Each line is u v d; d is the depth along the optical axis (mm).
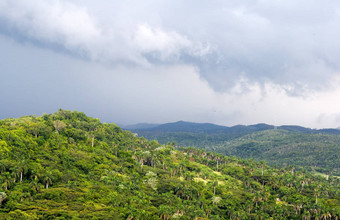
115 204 149500
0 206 125625
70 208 135875
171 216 151625
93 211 135750
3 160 157125
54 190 149125
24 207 127625
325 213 186250
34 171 157500
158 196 183750
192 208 170125
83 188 161750
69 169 190750
